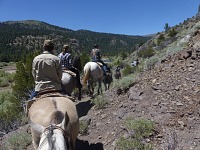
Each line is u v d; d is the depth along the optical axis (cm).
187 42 581
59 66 262
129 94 400
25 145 360
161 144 279
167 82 396
